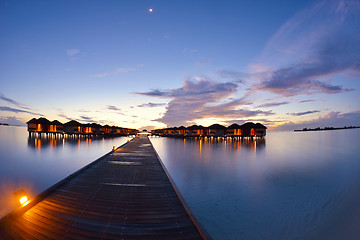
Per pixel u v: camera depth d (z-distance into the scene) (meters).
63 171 11.62
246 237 5.86
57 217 4.24
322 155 22.91
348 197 8.98
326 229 6.33
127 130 81.31
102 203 5.04
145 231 3.80
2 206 6.48
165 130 72.50
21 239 3.48
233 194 9.21
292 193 9.48
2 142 28.11
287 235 5.97
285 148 29.97
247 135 41.94
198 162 16.80
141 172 8.40
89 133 44.47
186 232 3.81
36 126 38.09
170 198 5.50
